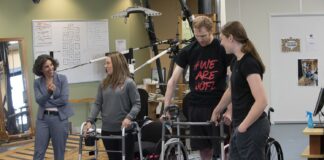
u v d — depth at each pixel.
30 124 7.32
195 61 3.96
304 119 8.66
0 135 6.96
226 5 8.70
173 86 4.00
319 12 8.48
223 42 3.14
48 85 4.52
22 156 5.91
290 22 8.59
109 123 4.27
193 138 3.82
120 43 8.46
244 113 3.10
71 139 6.67
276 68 8.66
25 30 7.34
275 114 8.69
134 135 4.33
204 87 3.90
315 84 8.57
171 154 4.15
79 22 7.93
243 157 3.09
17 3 7.23
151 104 6.43
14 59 7.19
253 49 3.06
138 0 8.85
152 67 9.16
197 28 3.77
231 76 3.16
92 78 8.14
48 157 5.55
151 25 7.40
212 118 3.65
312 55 8.56
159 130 4.93
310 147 4.55
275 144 4.71
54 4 7.64
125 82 4.23
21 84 7.26
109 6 8.33
